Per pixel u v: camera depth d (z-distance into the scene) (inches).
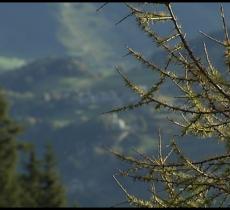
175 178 641.0
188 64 618.8
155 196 651.5
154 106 628.7
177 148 647.1
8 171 6392.7
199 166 636.7
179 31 610.9
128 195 663.8
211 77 617.3
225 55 613.3
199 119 627.8
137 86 637.9
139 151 663.1
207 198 621.3
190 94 626.5
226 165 630.5
